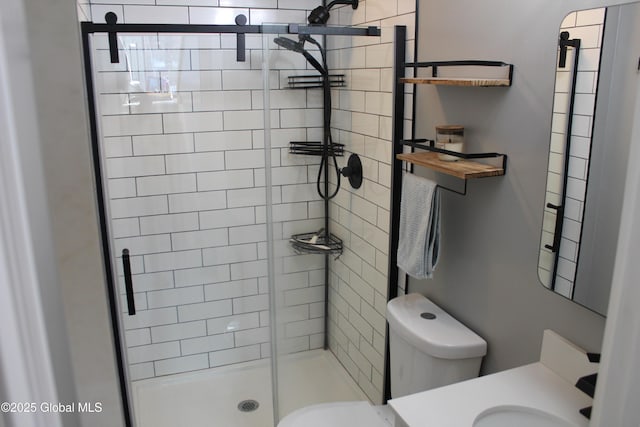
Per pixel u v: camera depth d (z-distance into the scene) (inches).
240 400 111.7
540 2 58.1
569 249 57.2
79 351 14.9
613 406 28.0
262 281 120.5
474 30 69.2
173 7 102.0
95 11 98.3
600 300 53.7
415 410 54.4
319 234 118.0
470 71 70.6
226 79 107.0
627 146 48.8
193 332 117.8
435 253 77.3
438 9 76.5
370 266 103.7
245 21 96.0
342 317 116.5
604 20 50.3
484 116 69.2
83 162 13.8
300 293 118.6
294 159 112.9
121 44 99.3
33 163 12.6
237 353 122.4
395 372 84.5
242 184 113.5
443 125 78.2
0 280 11.7
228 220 114.5
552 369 60.7
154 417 106.3
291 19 110.0
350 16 103.7
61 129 13.4
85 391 15.1
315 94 111.5
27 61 12.3
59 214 13.8
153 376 117.2
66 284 14.3
